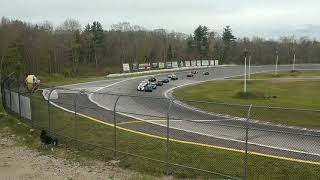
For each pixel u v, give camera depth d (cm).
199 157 1753
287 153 1786
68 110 3142
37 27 13438
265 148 1883
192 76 11188
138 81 8388
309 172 1527
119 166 1689
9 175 1602
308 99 5228
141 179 1512
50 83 7625
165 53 17762
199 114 3322
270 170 1562
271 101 4884
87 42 14888
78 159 1800
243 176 1471
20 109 2675
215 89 7144
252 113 3341
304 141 2019
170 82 8950
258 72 13912
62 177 1567
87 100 4403
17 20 13575
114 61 15725
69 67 12850
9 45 9369
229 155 1777
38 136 2238
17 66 8131
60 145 2041
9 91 2980
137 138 2134
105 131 2327
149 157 1769
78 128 2408
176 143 2005
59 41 13200
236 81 9512
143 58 16538
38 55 11006
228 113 3378
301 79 9775
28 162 1777
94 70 13612
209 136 2175
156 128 2433
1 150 1992
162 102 4294
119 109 3653
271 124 2745
